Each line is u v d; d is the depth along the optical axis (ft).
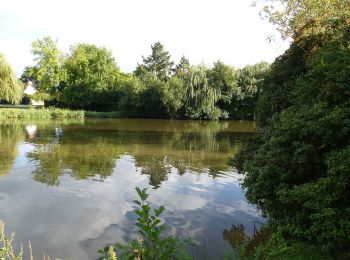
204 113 169.07
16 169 47.78
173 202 34.53
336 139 19.95
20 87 136.05
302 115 22.02
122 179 43.29
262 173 22.77
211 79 172.55
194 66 174.81
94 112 172.55
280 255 19.08
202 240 25.52
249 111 175.94
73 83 189.57
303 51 34.68
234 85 173.78
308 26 34.83
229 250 23.66
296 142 20.66
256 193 23.52
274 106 34.53
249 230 27.50
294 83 33.37
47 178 43.16
